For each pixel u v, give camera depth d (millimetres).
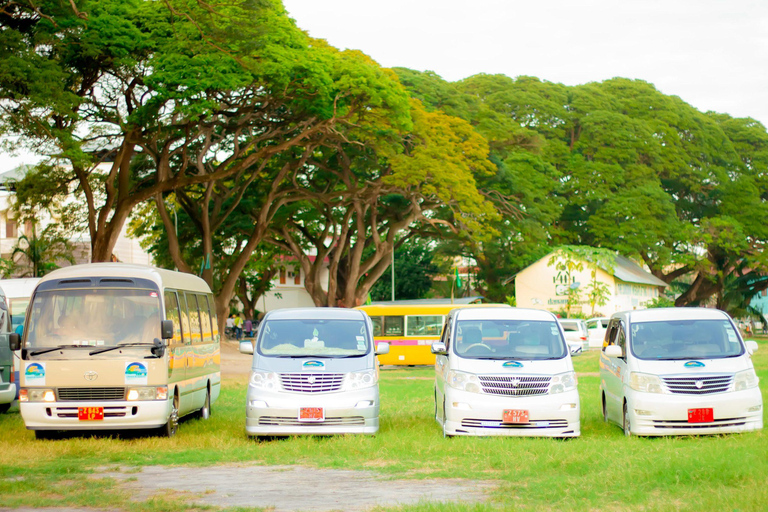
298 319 14516
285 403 13133
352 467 10359
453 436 12992
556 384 13070
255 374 13438
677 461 9320
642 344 13547
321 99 33594
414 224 60656
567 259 58812
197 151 42438
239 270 44625
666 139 73938
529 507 7387
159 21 31062
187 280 16328
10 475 9867
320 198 46500
